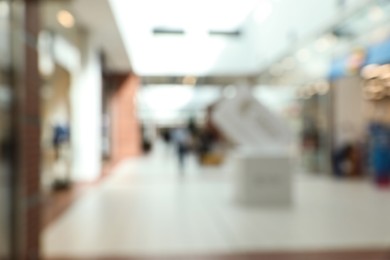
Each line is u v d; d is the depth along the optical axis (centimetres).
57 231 634
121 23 1314
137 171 1680
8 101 329
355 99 1377
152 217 744
